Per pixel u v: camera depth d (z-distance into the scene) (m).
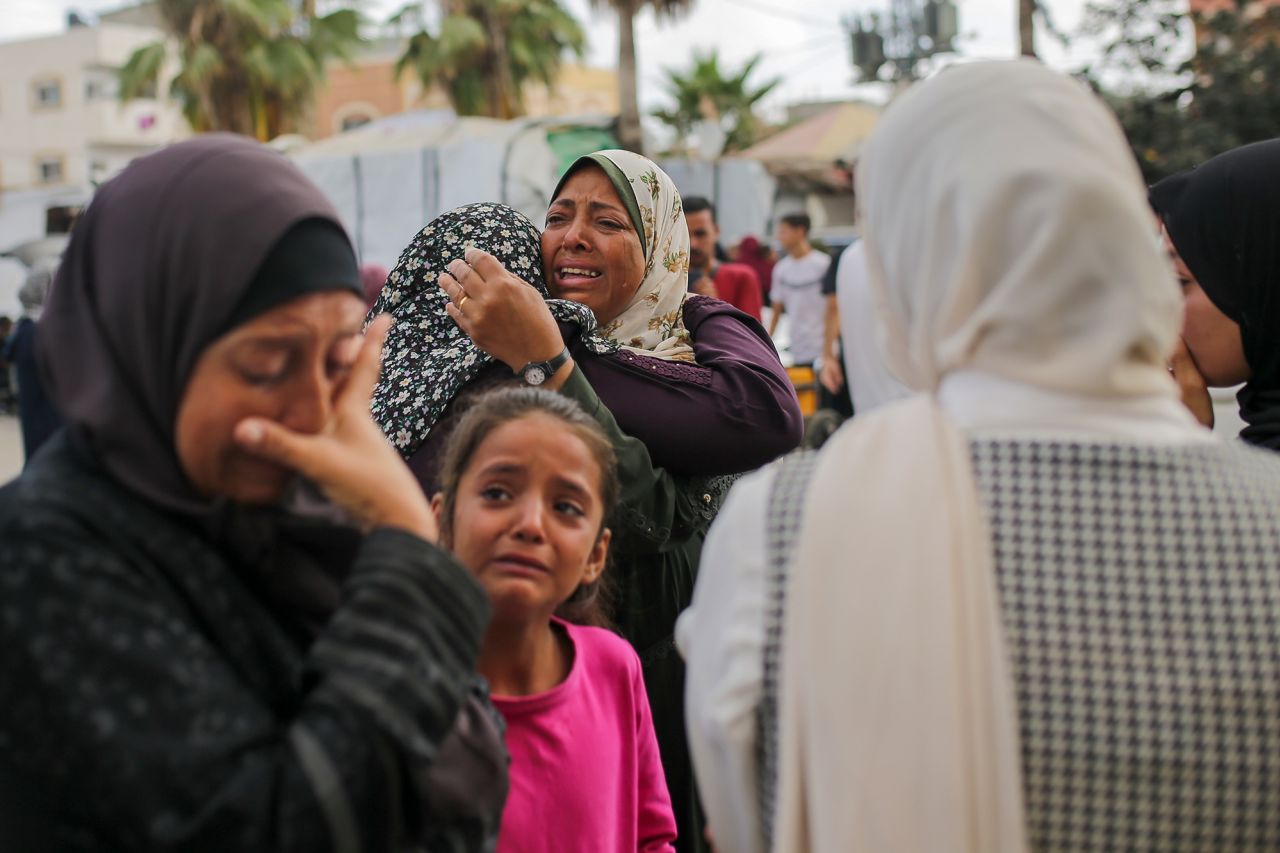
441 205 12.08
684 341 2.84
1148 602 1.12
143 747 1.10
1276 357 2.12
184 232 1.22
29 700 1.11
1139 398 1.20
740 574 1.25
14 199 17.97
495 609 1.81
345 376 1.36
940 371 1.29
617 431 2.39
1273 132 13.12
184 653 1.15
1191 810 1.11
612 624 2.40
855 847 1.11
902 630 1.13
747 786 1.26
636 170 2.78
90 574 1.14
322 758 1.13
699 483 2.62
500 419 1.88
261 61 21.31
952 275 1.22
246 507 1.28
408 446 2.44
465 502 1.85
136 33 36.59
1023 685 1.12
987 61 1.29
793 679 1.17
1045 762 1.11
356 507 1.28
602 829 1.85
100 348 1.24
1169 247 2.22
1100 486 1.16
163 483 1.24
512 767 1.79
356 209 12.48
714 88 32.25
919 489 1.17
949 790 1.10
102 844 1.16
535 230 2.84
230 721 1.14
